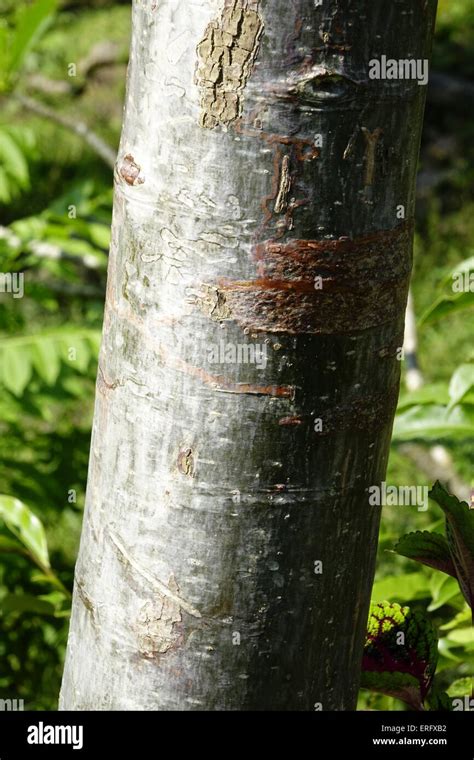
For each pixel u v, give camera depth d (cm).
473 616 141
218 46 95
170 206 101
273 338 101
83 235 341
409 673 149
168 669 111
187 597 109
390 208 102
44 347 319
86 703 119
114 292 110
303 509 106
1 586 325
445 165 900
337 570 111
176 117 99
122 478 111
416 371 290
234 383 103
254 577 108
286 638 110
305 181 98
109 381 111
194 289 102
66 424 489
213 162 98
